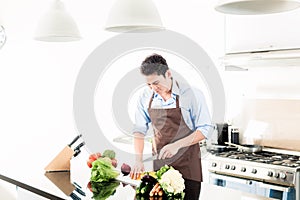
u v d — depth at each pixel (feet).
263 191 11.36
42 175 9.70
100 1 16.19
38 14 14.66
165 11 15.85
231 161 12.08
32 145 14.80
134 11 7.45
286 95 13.34
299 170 10.94
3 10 14.03
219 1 5.91
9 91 14.30
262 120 13.80
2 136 14.24
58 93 15.34
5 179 9.58
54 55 15.19
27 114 14.69
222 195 7.79
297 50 11.76
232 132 14.10
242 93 14.30
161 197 7.48
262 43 12.58
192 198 7.52
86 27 15.87
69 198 7.57
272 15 12.34
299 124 12.99
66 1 15.30
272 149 13.48
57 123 15.38
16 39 14.32
